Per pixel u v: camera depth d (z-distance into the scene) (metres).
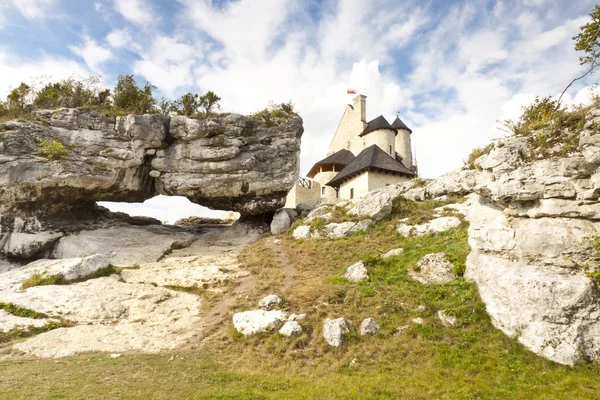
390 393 7.97
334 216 23.05
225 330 12.88
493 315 10.41
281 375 9.50
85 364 10.10
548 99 11.83
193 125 25.23
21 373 9.13
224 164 25.48
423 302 11.72
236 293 16.20
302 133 29.28
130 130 23.80
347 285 14.19
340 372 9.37
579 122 9.86
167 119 25.91
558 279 9.13
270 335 11.60
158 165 25.11
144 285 17.27
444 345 9.75
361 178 32.19
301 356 10.38
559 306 8.86
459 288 12.15
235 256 21.61
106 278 17.81
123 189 24.86
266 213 29.53
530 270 9.94
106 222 27.39
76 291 15.74
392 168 31.80
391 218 21.48
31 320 13.51
